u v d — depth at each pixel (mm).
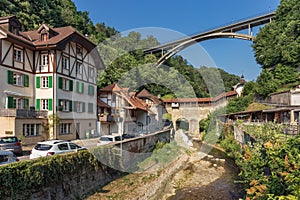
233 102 32812
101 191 10359
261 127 14367
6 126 17828
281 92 27047
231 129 23203
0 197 6496
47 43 21391
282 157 7980
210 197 11312
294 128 11758
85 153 10227
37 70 22078
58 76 21969
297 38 34594
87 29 42031
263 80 34812
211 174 14492
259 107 29078
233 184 13109
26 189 7246
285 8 39031
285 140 8797
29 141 18969
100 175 10953
